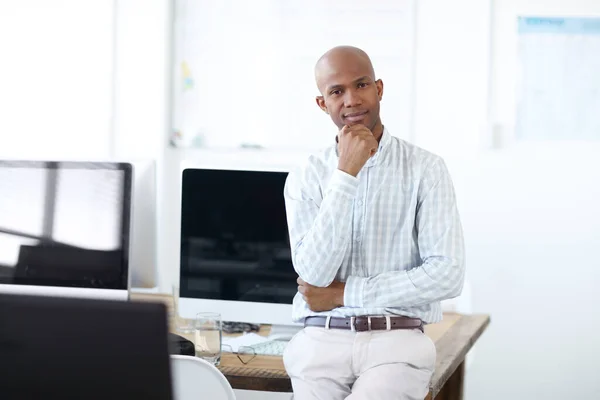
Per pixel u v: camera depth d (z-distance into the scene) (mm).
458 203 4129
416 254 1908
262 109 4320
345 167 1838
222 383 1364
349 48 1887
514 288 4082
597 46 3992
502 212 4082
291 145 4301
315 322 1879
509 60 4055
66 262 2221
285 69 4281
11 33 4516
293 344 1905
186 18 4375
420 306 1869
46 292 2227
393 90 4172
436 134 4145
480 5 4062
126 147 4445
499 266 4090
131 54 4418
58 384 874
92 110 4461
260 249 2377
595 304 4031
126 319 850
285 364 1916
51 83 4496
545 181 4047
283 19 4270
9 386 883
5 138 4543
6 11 4504
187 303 2410
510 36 4051
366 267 1897
